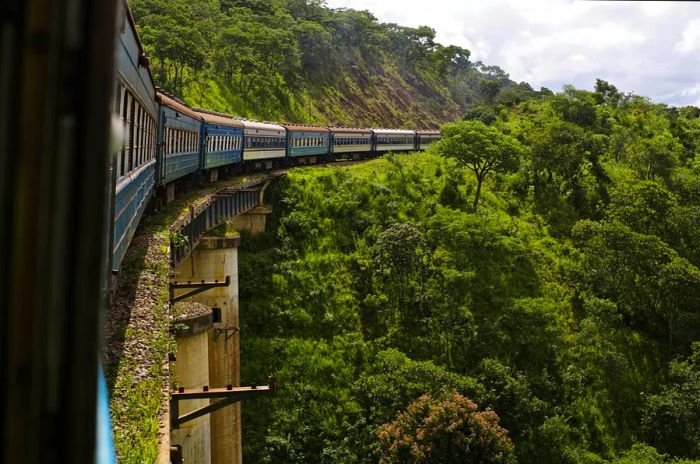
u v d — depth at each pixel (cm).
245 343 2841
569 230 4406
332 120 8369
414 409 2184
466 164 4475
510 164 4347
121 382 856
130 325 1073
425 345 3044
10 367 167
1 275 165
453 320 3161
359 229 3741
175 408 1107
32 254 166
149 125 1614
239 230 3409
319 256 3466
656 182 4466
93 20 168
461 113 12200
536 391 2923
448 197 4381
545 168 4909
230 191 2858
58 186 166
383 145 6128
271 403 2642
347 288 3319
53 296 167
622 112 8081
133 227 1330
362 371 2884
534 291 3572
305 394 2700
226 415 2203
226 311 2492
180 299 1611
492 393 2628
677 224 4100
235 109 6400
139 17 6184
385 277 3369
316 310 3138
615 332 3453
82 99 167
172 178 2161
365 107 9562
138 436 732
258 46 7469
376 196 4059
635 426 2964
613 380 3158
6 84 164
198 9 7562
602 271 3697
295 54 8081
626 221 4150
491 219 4069
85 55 167
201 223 2427
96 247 170
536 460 2594
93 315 170
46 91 164
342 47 10619
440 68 12812
